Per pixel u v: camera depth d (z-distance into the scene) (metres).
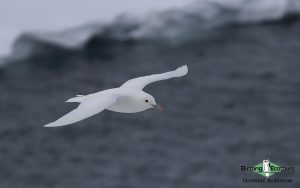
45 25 28.06
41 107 23.28
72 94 24.05
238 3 29.48
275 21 29.47
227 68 25.61
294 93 23.64
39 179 19.47
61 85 24.72
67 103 23.45
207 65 25.91
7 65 26.33
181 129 21.62
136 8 28.98
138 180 19.11
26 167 20.05
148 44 27.73
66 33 27.66
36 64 26.36
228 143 20.77
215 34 28.44
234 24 29.17
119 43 27.77
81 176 19.47
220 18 29.17
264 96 23.50
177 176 19.20
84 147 20.88
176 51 27.22
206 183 18.88
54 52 27.02
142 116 22.41
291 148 20.45
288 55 26.52
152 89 24.16
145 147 20.72
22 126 22.16
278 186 18.77
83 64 26.23
